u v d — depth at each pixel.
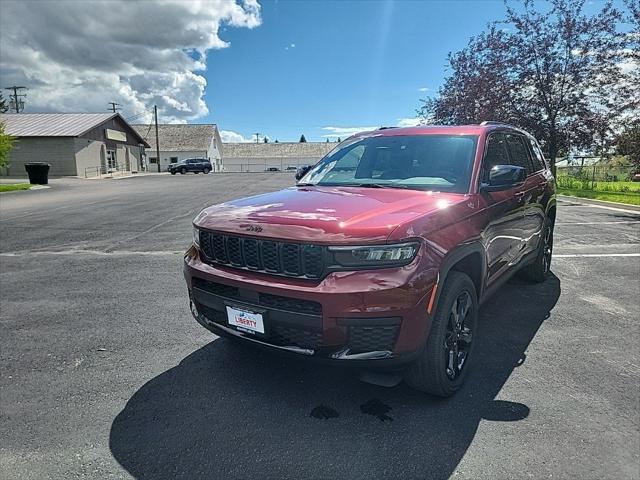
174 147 67.44
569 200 15.86
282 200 3.30
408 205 3.03
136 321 4.57
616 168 21.25
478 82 19.64
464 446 2.53
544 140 18.34
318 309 2.58
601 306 4.83
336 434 2.67
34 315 4.76
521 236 4.53
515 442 2.55
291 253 2.69
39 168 26.70
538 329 4.20
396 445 2.55
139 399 3.09
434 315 2.76
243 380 3.34
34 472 2.37
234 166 84.25
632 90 15.46
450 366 3.05
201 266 3.11
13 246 8.48
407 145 4.12
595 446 2.50
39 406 3.02
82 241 8.94
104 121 41.03
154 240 9.01
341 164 4.28
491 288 3.84
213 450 2.54
